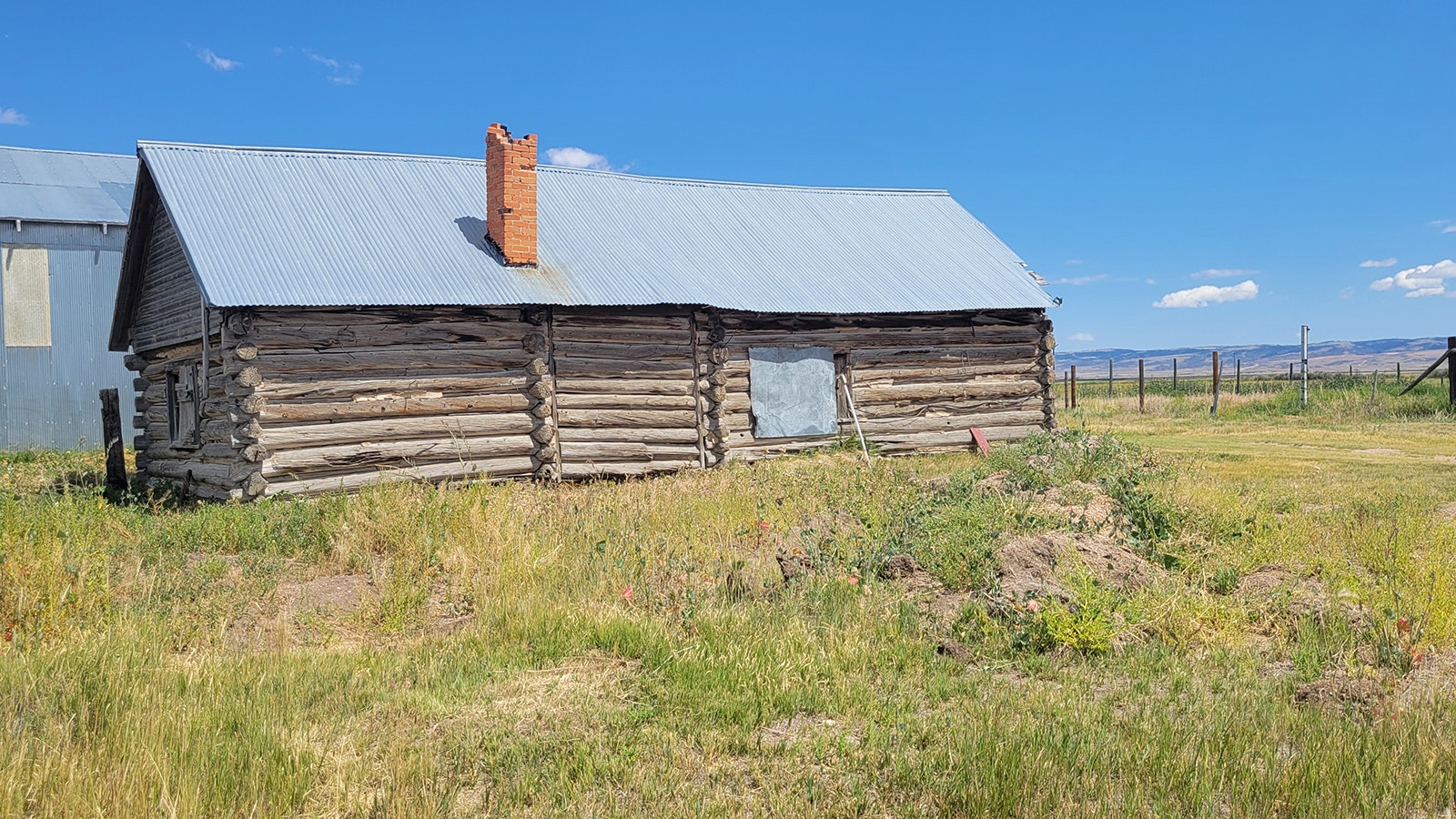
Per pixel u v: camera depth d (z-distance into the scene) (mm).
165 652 7234
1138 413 36000
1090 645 7387
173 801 4711
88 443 26625
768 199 24375
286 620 8500
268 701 6172
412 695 6367
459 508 11242
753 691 6465
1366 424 28625
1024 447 16797
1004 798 4789
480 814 4875
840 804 4930
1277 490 14977
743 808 4898
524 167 18234
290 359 15547
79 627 7578
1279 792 4930
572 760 5418
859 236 23812
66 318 26406
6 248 25688
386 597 8656
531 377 17438
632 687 6633
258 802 4828
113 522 11242
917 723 5934
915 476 14891
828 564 9234
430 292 16578
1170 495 11961
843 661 7070
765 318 20141
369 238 17734
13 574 7895
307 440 15539
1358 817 4707
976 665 7262
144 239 19266
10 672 6344
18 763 4895
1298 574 9219
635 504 13195
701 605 8273
